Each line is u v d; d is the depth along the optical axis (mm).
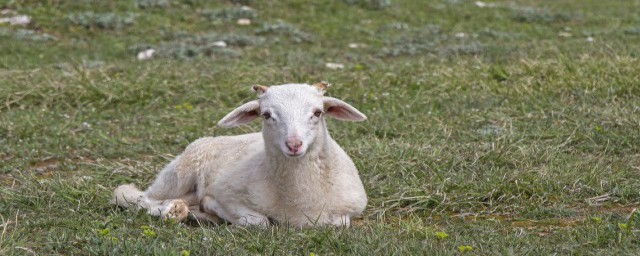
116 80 19203
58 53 24531
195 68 20844
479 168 12898
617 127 14789
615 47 21953
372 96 17859
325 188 10086
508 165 13141
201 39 25844
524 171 12422
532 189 11750
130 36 26766
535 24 29969
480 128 15367
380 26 28969
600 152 13602
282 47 25500
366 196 10945
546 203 11438
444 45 25391
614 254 8648
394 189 11945
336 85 18609
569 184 11945
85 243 9258
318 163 10000
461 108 16672
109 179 12945
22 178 12859
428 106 17047
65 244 9211
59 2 28906
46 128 16141
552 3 34625
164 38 26641
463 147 13930
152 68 20453
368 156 13461
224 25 28391
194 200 11398
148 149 14906
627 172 12383
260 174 10133
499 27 29203
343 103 10141
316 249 9008
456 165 13070
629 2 34719
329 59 23141
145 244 9062
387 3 31234
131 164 13984
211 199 10734
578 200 11508
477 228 10078
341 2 31328
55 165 14031
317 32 27891
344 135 15008
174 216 10422
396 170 12906
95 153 14656
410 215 11055
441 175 12438
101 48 25312
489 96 17516
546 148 13586
